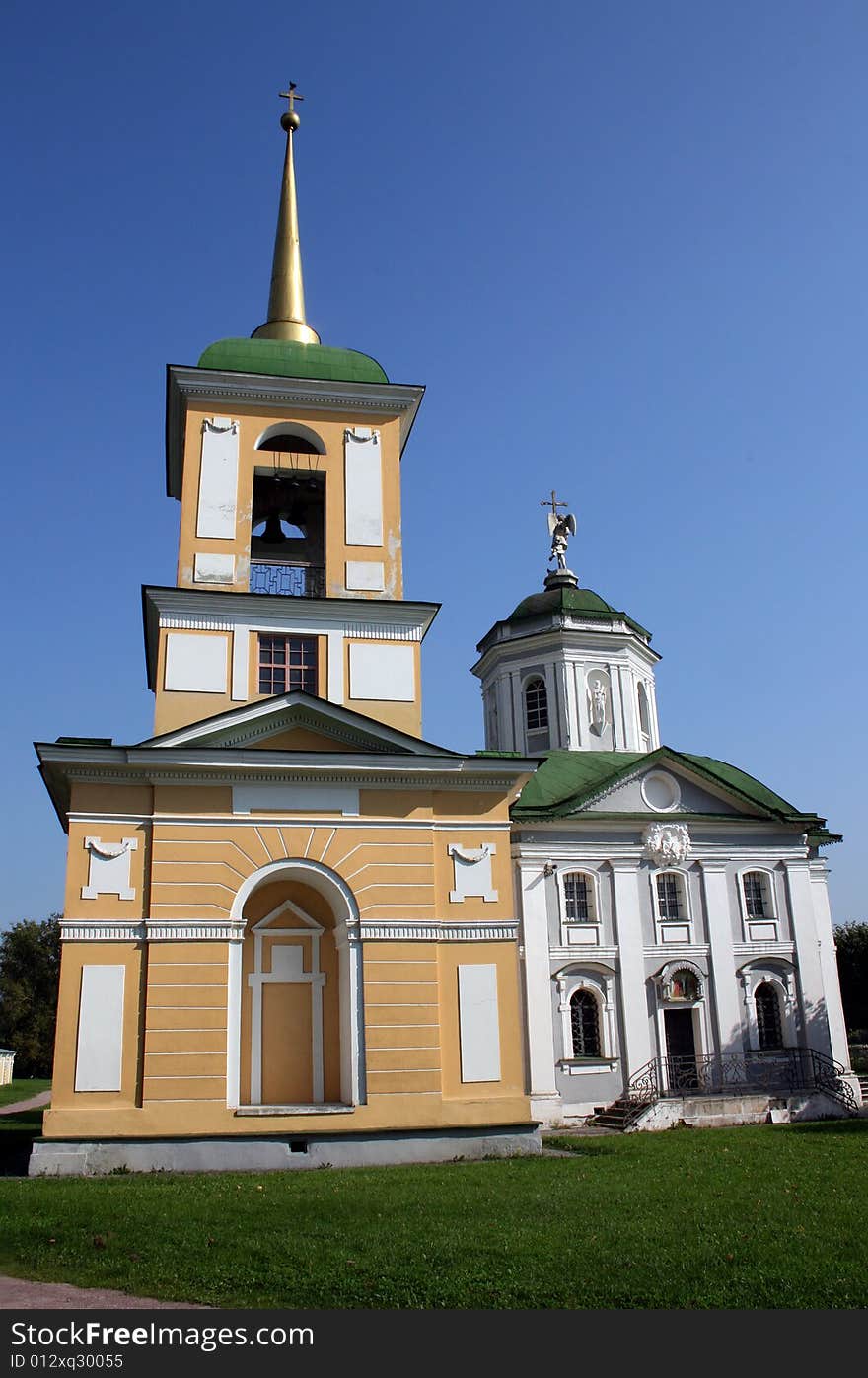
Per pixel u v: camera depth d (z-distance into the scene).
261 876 22.14
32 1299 11.24
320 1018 22.81
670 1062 34.47
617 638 43.34
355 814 22.86
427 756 23.08
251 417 25.94
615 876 35.59
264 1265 12.20
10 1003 83.19
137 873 21.59
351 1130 20.97
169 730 23.02
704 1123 32.00
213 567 24.58
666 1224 13.74
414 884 22.80
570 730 41.91
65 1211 14.91
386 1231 13.51
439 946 22.66
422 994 22.22
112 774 21.89
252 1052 22.31
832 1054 36.59
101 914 21.22
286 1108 20.95
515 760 23.69
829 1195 16.08
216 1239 13.32
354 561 25.38
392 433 26.69
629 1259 11.98
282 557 27.70
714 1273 11.43
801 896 37.66
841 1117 34.12
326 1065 22.55
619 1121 31.66
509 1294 10.89
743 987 36.03
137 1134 20.09
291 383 25.92
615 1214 14.46
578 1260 11.98
